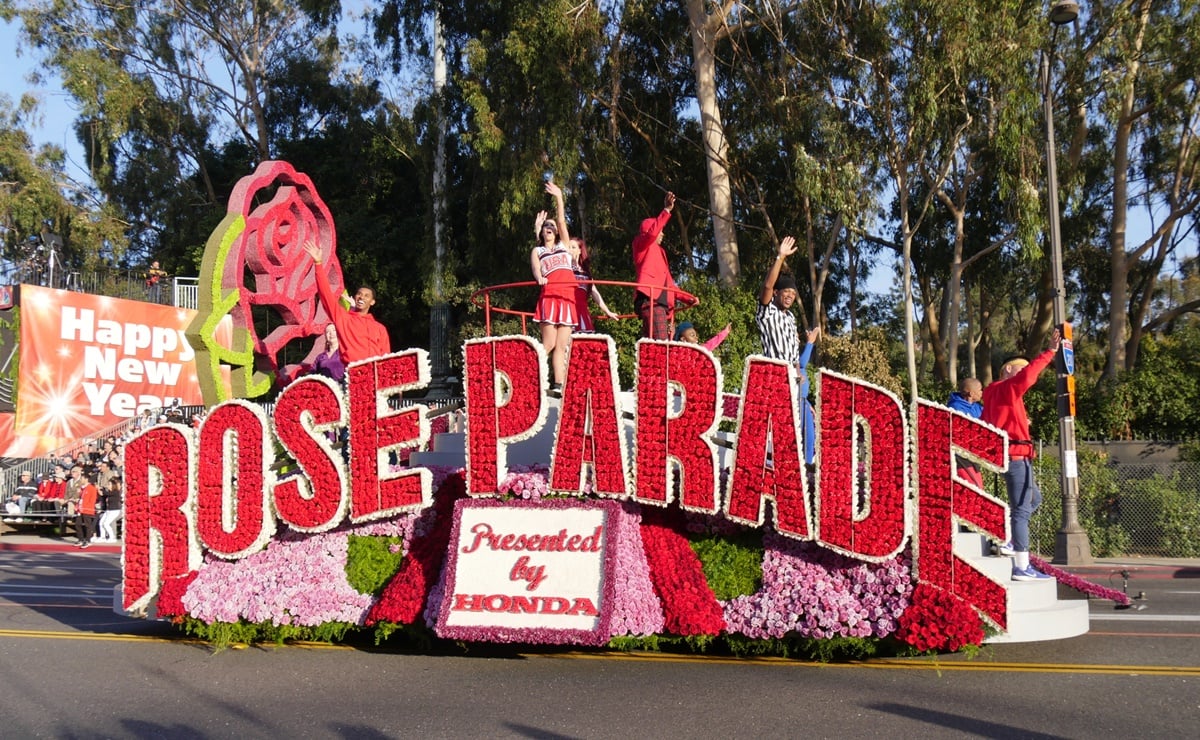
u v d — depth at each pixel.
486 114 29.58
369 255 37.28
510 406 8.27
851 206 25.41
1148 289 35.06
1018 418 8.95
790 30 27.75
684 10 30.62
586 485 8.17
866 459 7.84
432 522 8.70
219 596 8.73
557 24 28.08
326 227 16.39
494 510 8.19
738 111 29.95
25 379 25.80
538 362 8.23
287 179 15.96
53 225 43.16
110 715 6.70
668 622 7.95
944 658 8.12
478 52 30.14
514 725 6.25
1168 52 27.67
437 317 34.59
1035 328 35.62
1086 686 7.09
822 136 25.73
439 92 34.41
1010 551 8.87
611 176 30.42
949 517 7.68
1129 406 27.88
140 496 9.26
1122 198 31.38
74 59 41.34
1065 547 17.38
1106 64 27.64
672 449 8.05
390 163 40.97
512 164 29.30
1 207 42.41
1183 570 16.45
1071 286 38.34
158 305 28.81
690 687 7.18
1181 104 30.73
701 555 8.25
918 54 24.48
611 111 30.64
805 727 6.10
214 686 7.49
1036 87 25.48
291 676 7.79
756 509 7.96
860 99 25.95
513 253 31.31
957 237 29.00
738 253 31.41
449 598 8.04
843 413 7.88
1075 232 34.41
